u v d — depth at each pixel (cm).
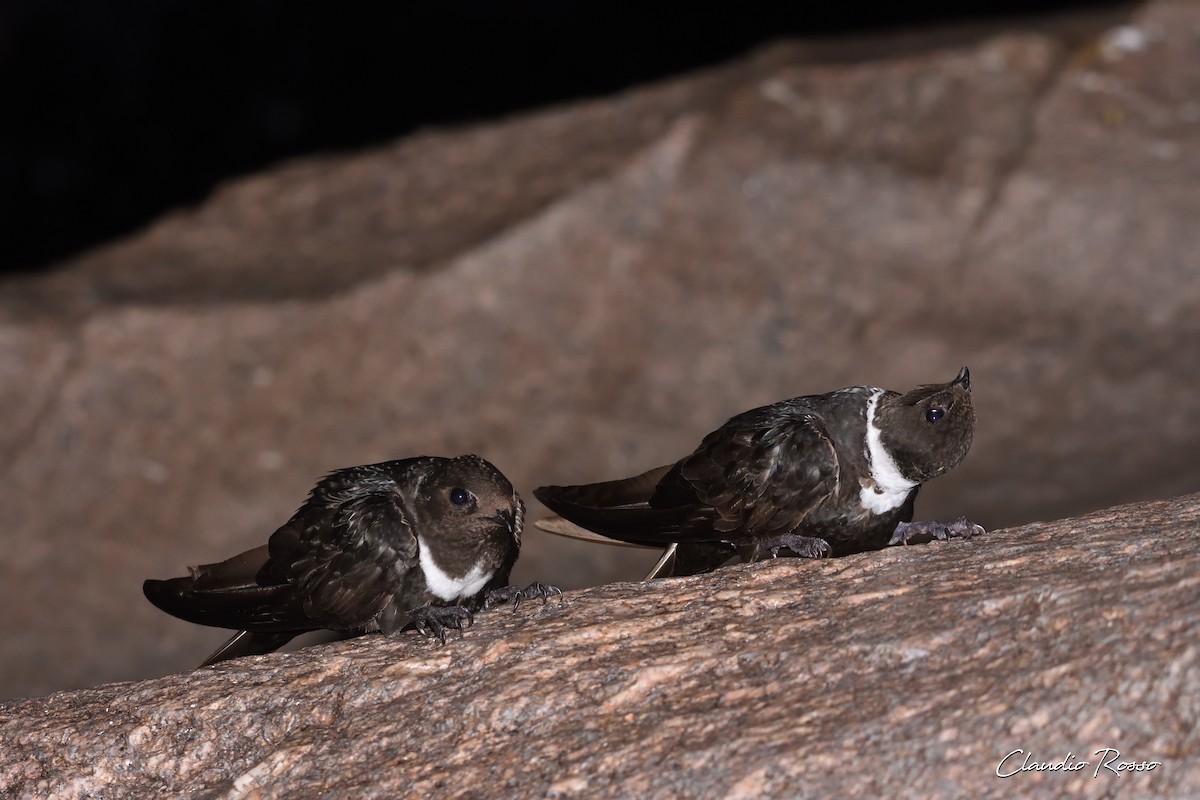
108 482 1695
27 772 709
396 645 751
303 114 2897
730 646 665
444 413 1759
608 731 625
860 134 2045
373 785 634
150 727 710
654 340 1836
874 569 727
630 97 2223
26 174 2744
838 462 794
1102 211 1923
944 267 1900
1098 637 579
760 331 1833
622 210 1953
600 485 869
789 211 1956
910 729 566
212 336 1827
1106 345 1781
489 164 2145
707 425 1733
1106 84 2114
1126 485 1538
